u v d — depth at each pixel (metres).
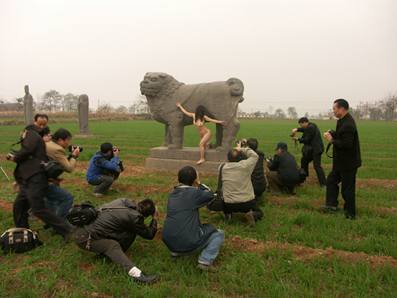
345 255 3.87
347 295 3.08
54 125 40.88
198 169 8.75
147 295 3.08
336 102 5.40
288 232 4.68
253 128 39.22
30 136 4.09
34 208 4.00
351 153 5.16
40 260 3.85
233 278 3.41
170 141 9.99
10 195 6.59
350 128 5.06
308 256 3.87
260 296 3.07
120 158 12.23
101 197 6.57
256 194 6.07
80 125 22.84
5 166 9.75
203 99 8.47
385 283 3.32
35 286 3.26
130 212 3.68
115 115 74.12
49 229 4.85
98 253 3.80
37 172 4.06
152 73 8.77
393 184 7.84
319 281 3.26
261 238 4.58
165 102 8.92
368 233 4.64
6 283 3.25
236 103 8.32
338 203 5.97
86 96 22.86
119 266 3.46
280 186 7.11
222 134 9.20
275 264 3.57
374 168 10.27
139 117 79.75
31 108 21.66
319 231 4.64
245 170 4.99
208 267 3.58
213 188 7.13
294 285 3.25
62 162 4.53
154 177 8.52
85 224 3.64
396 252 3.91
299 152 14.80
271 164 6.77
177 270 3.55
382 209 5.75
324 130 34.44
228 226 5.06
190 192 3.81
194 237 3.63
